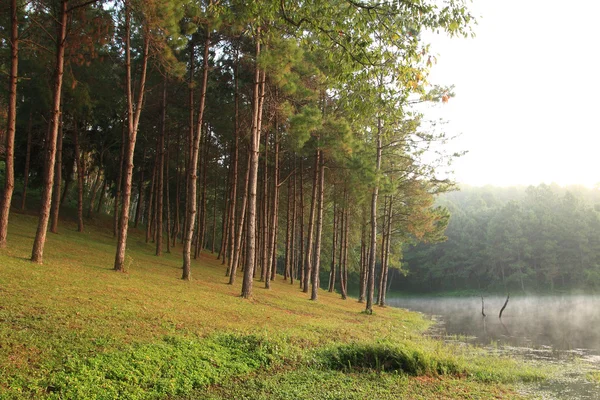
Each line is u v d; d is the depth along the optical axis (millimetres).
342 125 22844
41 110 27453
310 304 23781
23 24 18562
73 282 13367
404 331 21297
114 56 25312
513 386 10758
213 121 31688
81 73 24734
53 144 15492
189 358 9109
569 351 17625
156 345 9258
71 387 6754
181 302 14500
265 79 22422
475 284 95062
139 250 30109
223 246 37094
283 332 13242
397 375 10305
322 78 21188
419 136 28281
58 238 24469
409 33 7551
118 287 14320
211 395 7777
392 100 8273
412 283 103625
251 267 19703
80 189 30188
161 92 29203
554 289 80688
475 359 14211
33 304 10055
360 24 7438
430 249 96938
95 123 34531
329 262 58188
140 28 18797
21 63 23203
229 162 38781
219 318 13445
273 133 29844
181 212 49344
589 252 80125
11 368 6863
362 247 41031
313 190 30250
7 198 16234
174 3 16734
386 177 26969
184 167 42188
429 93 23375
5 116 27906
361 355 11305
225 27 20141
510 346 18953
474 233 95312
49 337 8352
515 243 85375
